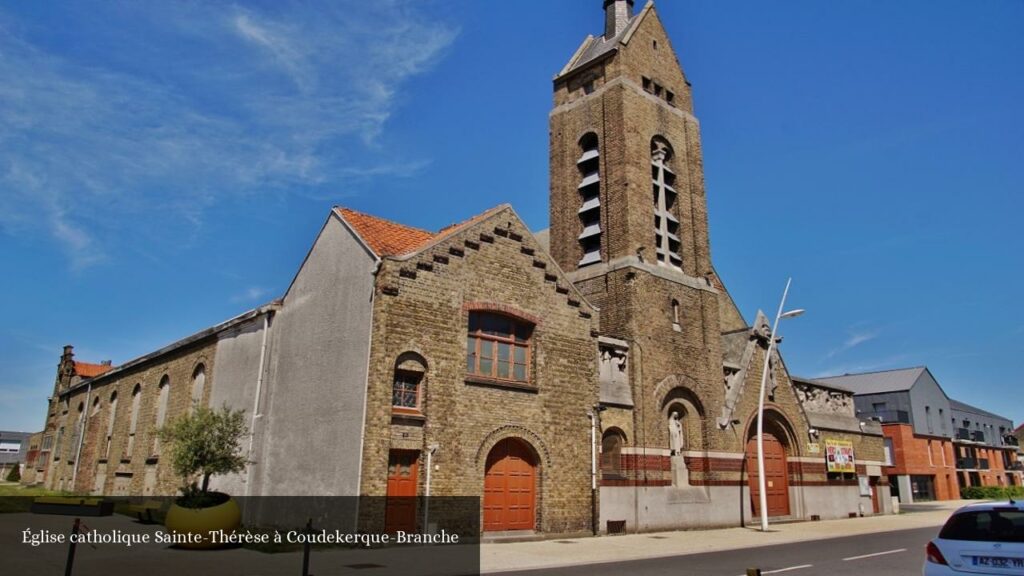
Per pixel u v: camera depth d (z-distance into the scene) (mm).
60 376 51875
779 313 28922
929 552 10891
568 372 23641
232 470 19953
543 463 22125
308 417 21344
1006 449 76375
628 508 24703
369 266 20359
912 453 57000
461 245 21594
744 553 18859
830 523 31172
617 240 29562
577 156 32750
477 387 21016
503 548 18766
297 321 23594
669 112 33281
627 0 35969
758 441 27156
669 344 28688
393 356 19281
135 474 33969
